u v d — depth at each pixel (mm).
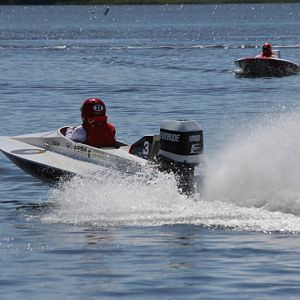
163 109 77938
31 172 45406
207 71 119750
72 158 44938
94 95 89688
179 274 30062
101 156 43594
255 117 71312
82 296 27953
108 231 35938
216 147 55656
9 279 29812
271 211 37406
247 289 28359
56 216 39000
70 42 196500
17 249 33688
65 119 71688
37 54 156500
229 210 37688
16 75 114938
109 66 128750
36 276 30109
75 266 31250
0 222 38375
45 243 34438
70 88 97000
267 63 113062
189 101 84062
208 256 32094
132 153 43625
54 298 27781
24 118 72438
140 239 34562
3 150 46625
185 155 40406
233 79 108625
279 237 34156
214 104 81688
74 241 34625
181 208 38312
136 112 75688
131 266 31094
